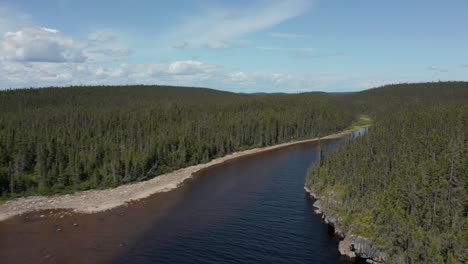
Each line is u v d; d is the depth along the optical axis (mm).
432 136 94688
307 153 176500
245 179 122438
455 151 70750
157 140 151000
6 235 75125
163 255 64562
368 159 91375
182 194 105250
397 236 57000
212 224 79312
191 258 63000
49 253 66250
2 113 188500
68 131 146625
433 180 63500
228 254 64125
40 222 82750
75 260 63375
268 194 102375
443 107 167625
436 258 49531
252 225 77938
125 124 177625
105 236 73812
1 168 106125
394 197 64750
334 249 65375
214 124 199125
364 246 60812
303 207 89750
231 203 94688
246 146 196500
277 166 144250
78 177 114125
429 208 58625
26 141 121688
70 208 93188
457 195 59875
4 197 100625
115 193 107750
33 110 195375
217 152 175375
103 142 138875
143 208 92625
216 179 124250
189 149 157625
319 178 100688
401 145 93375
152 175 131500
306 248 65875
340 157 102938
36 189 106500
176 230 76312
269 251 65062
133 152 132875
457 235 51188
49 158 116812
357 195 75500
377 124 157375
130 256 64500
